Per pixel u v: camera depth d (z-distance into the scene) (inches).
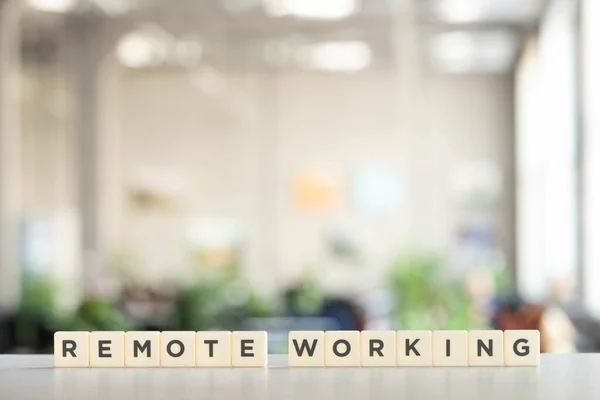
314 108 366.3
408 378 31.2
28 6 296.0
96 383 30.6
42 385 30.3
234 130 367.6
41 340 173.5
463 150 361.4
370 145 364.8
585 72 213.3
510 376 31.7
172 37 326.0
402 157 363.6
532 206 324.8
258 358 34.2
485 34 314.0
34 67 350.6
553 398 27.6
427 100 362.0
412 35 318.3
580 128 215.0
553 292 234.7
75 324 173.9
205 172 368.2
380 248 364.5
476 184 360.8
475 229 360.8
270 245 368.2
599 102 211.0
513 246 359.6
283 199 368.2
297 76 366.0
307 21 305.7
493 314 205.2
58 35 327.9
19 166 350.6
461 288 229.3
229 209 368.2
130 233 365.4
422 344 34.1
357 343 34.2
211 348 34.3
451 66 353.4
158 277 363.3
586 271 212.8
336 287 362.9
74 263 337.7
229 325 201.0
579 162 215.5
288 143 367.2
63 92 350.9
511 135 358.0
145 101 366.0
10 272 275.1
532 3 279.1
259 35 322.0
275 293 313.0
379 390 28.9
